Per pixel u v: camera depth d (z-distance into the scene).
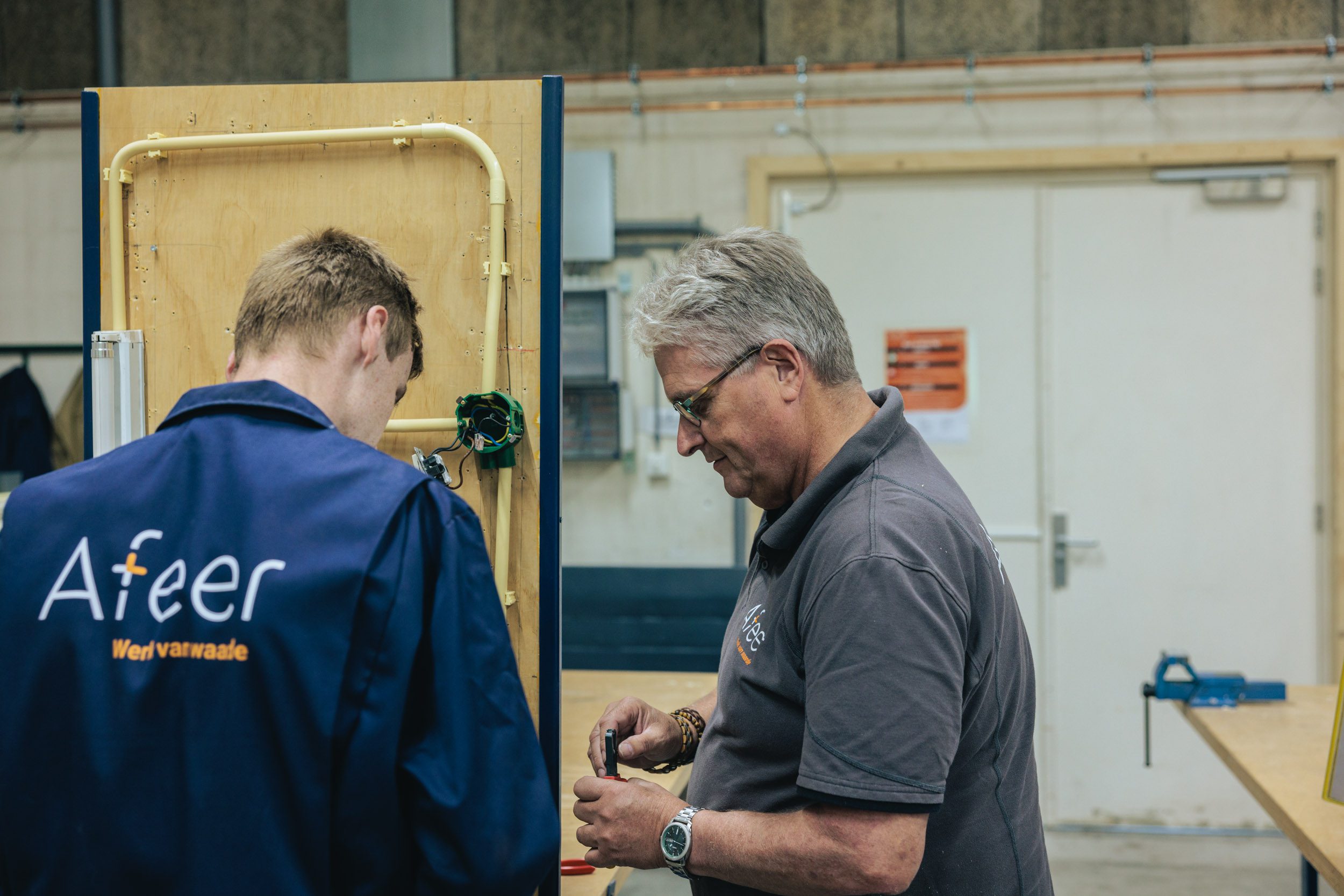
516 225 1.22
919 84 3.51
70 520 0.84
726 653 1.16
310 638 0.78
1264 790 1.56
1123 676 3.52
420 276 1.25
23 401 3.78
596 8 3.68
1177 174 3.43
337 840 0.79
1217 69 3.40
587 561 3.70
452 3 3.49
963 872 1.02
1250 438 3.45
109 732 0.78
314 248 0.97
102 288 1.32
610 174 3.56
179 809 0.78
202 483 0.84
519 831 0.82
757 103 3.53
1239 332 3.45
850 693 0.90
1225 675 2.02
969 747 1.01
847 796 0.89
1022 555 3.55
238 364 0.94
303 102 1.28
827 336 1.05
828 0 3.61
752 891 1.05
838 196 3.60
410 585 0.81
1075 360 3.52
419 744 0.81
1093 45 3.53
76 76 3.84
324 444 0.85
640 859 1.04
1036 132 3.47
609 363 3.52
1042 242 3.52
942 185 3.56
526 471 1.23
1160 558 3.49
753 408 1.04
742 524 3.61
